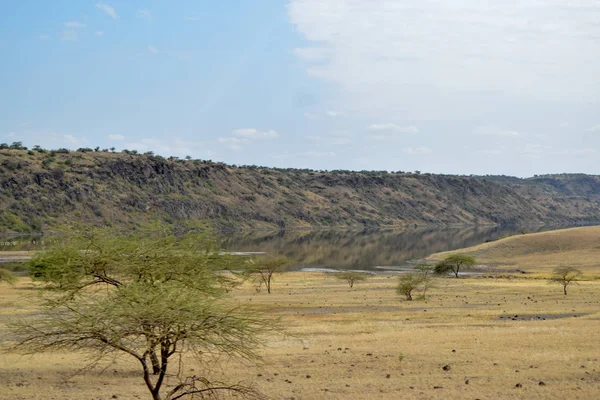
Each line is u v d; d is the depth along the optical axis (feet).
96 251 75.05
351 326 126.11
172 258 75.31
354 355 88.38
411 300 184.65
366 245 607.37
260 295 199.21
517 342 97.50
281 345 99.45
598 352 86.79
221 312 47.96
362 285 240.32
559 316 144.25
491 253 411.95
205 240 81.97
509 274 312.29
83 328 45.42
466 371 75.00
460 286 232.12
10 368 78.79
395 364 80.74
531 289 216.95
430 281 221.46
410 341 101.91
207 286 74.54
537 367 76.54
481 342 98.32
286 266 371.97
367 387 66.69
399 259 433.07
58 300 71.77
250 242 629.10
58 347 46.11
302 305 171.42
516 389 64.08
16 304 151.33
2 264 330.95
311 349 94.89
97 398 61.31
